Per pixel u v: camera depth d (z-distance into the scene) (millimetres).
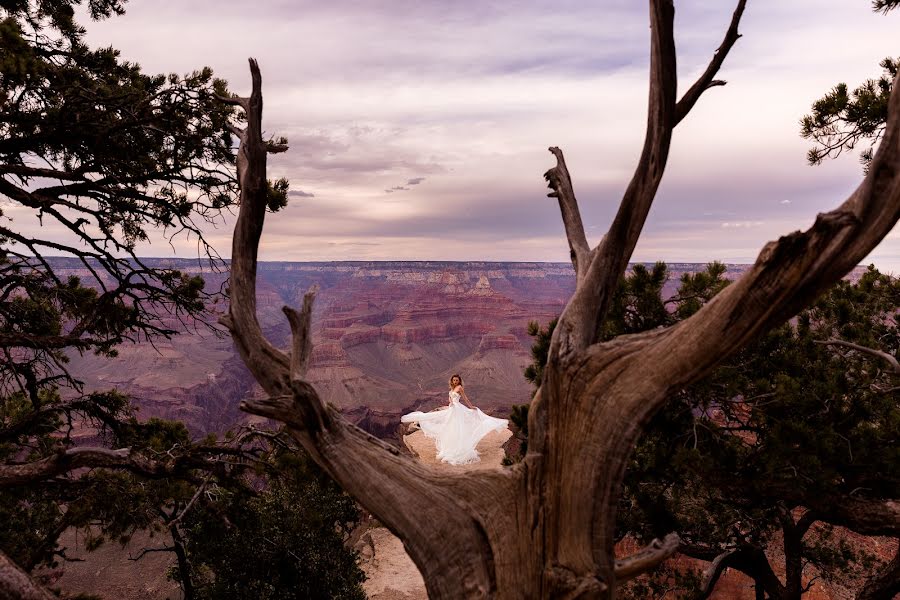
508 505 3508
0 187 7238
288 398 3760
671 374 3111
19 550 10266
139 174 8664
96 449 6516
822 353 8336
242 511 9625
